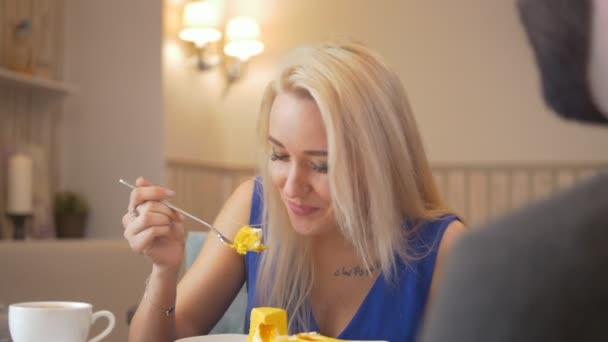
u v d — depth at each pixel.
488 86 3.59
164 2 3.25
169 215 1.13
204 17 3.46
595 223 0.31
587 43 0.36
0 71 2.61
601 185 0.33
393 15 3.76
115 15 3.28
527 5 0.39
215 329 1.54
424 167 1.28
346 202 1.11
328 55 1.13
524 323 0.31
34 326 0.96
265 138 1.23
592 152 3.42
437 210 1.28
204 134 3.75
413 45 3.72
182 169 3.50
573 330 0.31
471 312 0.33
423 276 1.22
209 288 1.32
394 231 1.18
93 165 3.26
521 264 0.32
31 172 2.67
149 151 3.24
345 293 1.25
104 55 3.27
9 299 1.90
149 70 3.25
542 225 0.32
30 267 1.93
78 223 3.09
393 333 1.20
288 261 1.26
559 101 0.39
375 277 1.24
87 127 3.27
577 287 0.31
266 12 3.97
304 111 1.10
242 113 4.00
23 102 2.96
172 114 3.39
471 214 3.59
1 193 2.72
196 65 3.61
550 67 0.38
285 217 1.26
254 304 1.30
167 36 3.36
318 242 1.26
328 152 1.09
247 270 1.34
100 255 1.98
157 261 1.13
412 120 1.22
